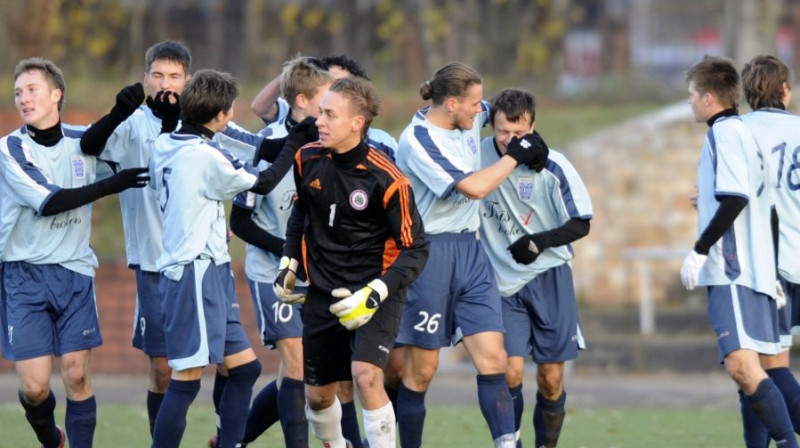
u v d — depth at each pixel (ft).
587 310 186.80
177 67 84.38
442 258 81.66
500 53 252.62
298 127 80.12
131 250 85.71
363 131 70.69
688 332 175.73
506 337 85.92
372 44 259.39
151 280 84.69
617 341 166.30
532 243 82.48
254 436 89.25
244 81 245.86
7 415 115.75
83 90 213.46
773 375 84.23
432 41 244.63
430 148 80.43
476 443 100.48
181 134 77.82
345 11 258.78
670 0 284.20
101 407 123.85
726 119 80.59
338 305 68.64
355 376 71.87
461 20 249.34
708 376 157.17
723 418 115.96
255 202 84.84
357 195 70.85
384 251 72.43
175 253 77.15
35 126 80.74
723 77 81.71
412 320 81.76
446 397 135.13
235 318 81.00
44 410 82.12
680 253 176.96
